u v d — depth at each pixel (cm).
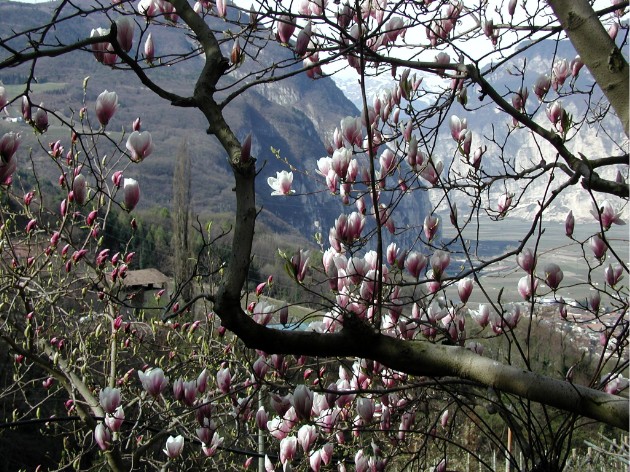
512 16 391
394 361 203
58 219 566
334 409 387
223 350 542
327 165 356
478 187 326
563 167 289
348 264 309
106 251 522
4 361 721
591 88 368
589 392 194
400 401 409
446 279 280
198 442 463
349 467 482
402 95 342
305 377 417
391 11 287
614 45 186
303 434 369
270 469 433
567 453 277
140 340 590
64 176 495
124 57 209
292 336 199
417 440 425
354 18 335
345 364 373
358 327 201
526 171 323
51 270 572
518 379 196
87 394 512
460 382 245
